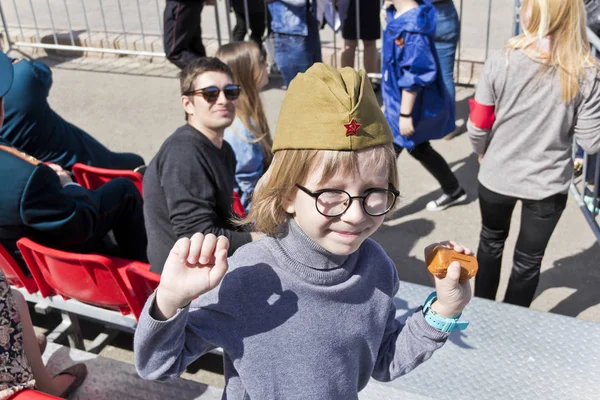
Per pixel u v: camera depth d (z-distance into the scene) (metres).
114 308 2.82
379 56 6.85
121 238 3.52
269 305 1.32
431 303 1.47
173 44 6.69
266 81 3.26
